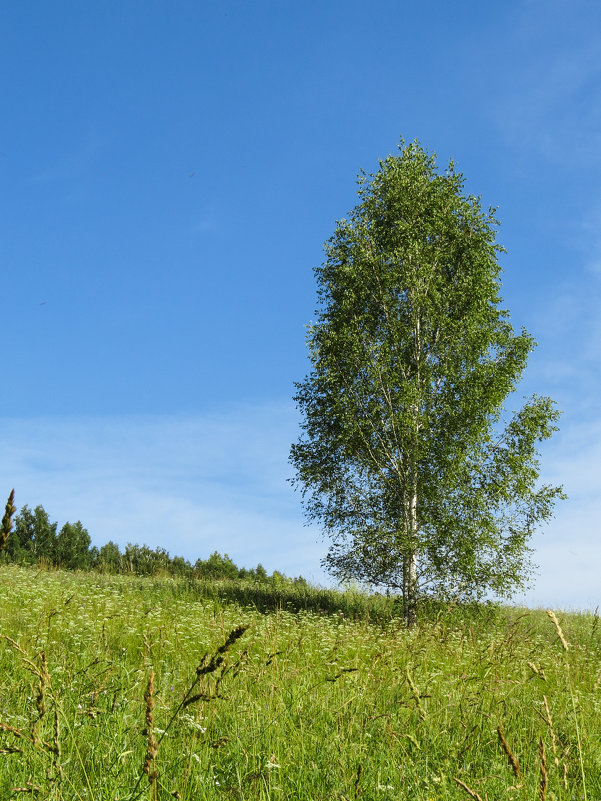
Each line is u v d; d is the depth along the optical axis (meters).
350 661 7.34
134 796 2.72
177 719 3.78
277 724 4.30
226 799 3.18
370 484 17.19
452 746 4.11
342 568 17.03
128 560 24.52
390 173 19.34
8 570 18.30
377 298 18.20
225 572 25.41
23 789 2.59
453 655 8.42
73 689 4.19
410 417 16.47
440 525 16.03
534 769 3.69
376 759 3.85
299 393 18.28
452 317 18.09
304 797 3.34
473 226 18.88
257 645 7.75
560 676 6.56
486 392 16.62
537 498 16.55
